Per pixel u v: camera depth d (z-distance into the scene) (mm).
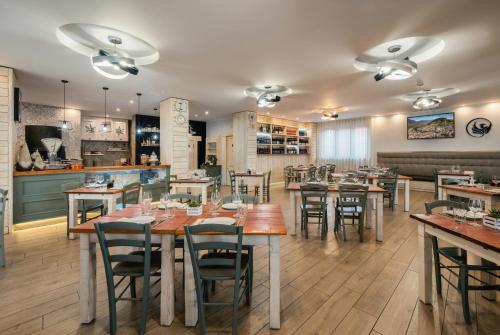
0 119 4293
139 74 4879
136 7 2674
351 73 4805
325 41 3479
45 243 3816
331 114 8086
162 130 7223
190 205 2518
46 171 4738
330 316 2109
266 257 3348
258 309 2217
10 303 2295
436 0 2553
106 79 5207
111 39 3492
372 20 2943
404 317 2090
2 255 3029
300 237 4129
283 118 10812
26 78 5137
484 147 7875
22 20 2912
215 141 11328
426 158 8898
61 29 3201
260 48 3707
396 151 9672
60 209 4938
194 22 2982
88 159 10008
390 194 6219
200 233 1862
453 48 3682
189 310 1991
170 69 4598
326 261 3193
